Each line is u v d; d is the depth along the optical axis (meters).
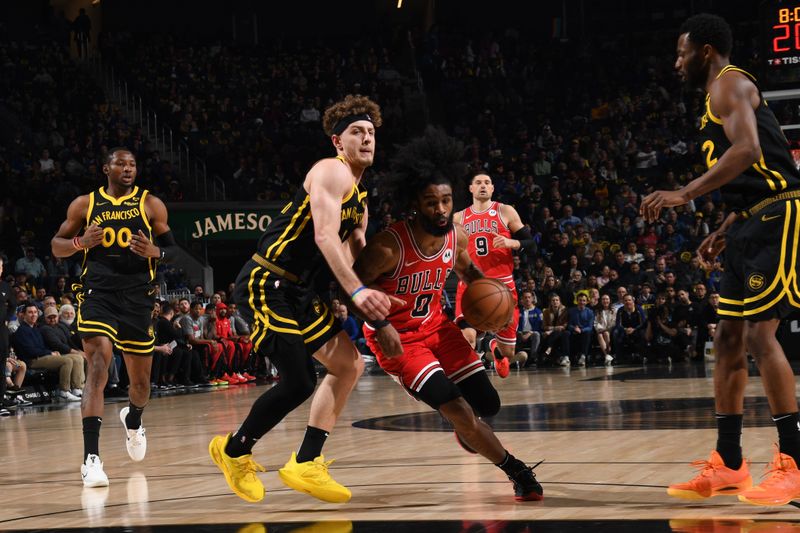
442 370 3.43
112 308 4.70
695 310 14.19
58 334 10.52
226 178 19.83
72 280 14.34
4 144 18.61
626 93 22.97
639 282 15.46
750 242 3.16
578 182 19.22
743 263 3.18
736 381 3.21
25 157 18.16
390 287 3.43
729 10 24.27
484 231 7.18
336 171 3.31
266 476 4.23
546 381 10.64
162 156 20.58
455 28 25.83
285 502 3.53
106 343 4.52
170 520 3.21
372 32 26.41
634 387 9.05
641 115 22.05
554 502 3.29
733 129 3.09
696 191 3.09
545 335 14.30
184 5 26.08
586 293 14.48
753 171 3.18
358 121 3.44
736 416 3.22
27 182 16.91
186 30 26.11
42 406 9.87
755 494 3.01
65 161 18.22
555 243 16.47
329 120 3.51
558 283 15.29
